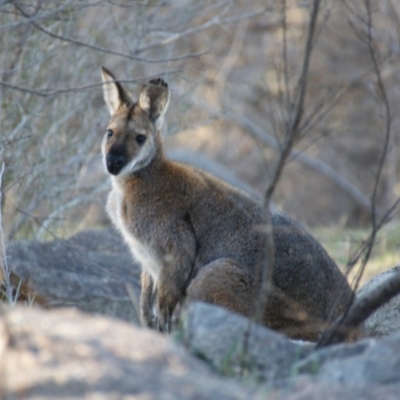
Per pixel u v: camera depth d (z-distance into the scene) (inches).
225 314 387.5
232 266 596.1
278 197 1679.4
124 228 648.4
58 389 289.1
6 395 283.0
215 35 1595.7
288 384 341.4
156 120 653.9
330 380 347.3
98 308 756.0
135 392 291.4
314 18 391.2
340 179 1622.8
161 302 621.0
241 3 1670.8
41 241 852.0
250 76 1689.2
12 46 921.5
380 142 1696.6
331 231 1203.2
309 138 1717.5
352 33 1744.6
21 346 307.6
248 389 322.7
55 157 951.6
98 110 1069.1
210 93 1492.4
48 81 975.0
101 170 1078.4
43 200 988.6
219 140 1742.1
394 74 1647.4
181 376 308.7
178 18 1164.5
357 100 1756.9
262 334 379.2
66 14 856.3
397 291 420.5
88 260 781.9
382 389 325.7
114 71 1072.2
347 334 427.2
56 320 336.2
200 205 625.6
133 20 1061.8
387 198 1553.9
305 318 581.9
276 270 590.6
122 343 323.3
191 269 620.4
